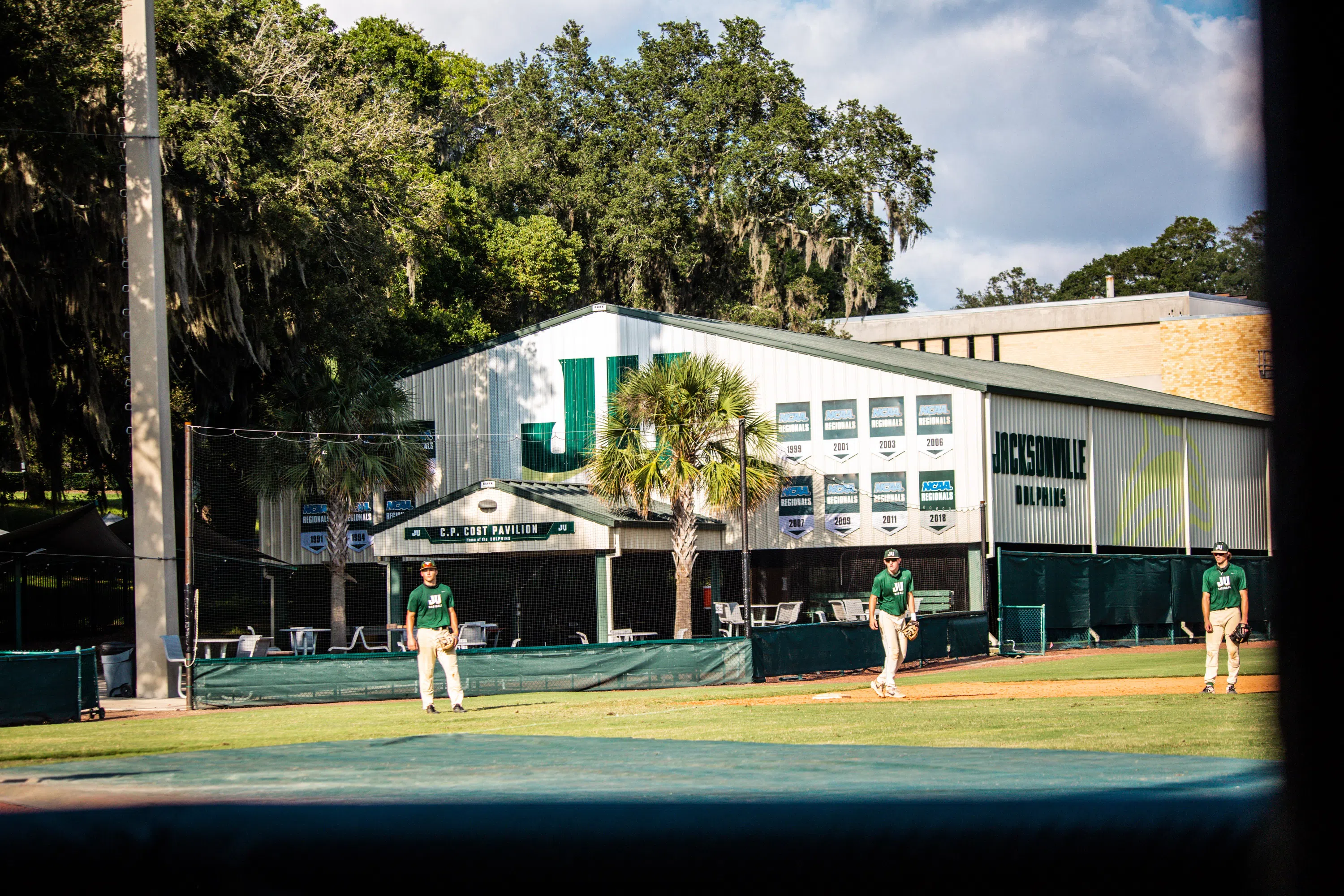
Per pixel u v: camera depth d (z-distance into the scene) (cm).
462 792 665
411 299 5066
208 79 3375
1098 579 3225
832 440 3609
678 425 3234
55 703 1747
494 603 3847
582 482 4025
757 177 5981
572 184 6278
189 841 546
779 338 3844
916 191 6278
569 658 2186
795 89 6306
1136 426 4066
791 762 780
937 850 488
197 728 1485
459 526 3391
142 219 2420
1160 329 6178
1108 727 1061
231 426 4125
